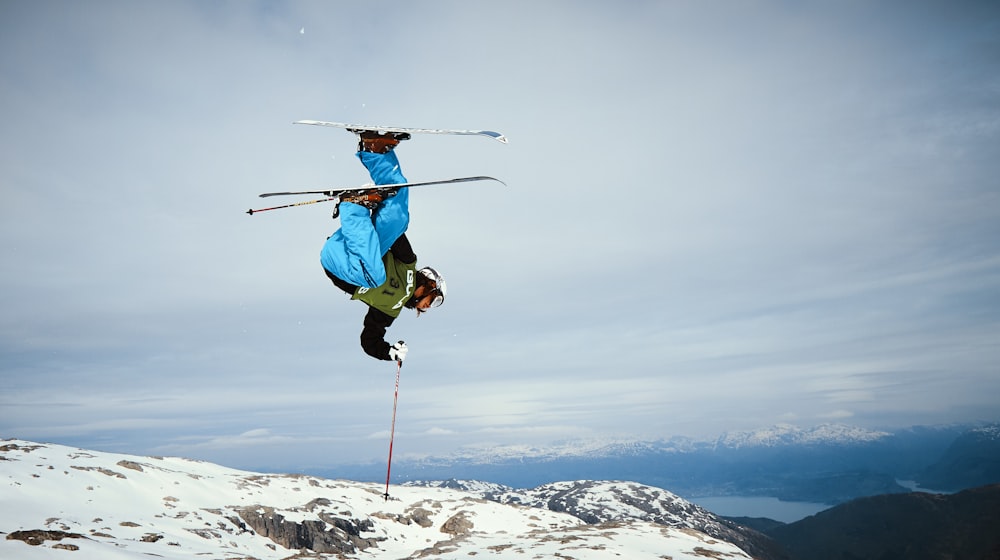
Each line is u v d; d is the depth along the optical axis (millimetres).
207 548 74125
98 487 96312
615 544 70375
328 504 127250
